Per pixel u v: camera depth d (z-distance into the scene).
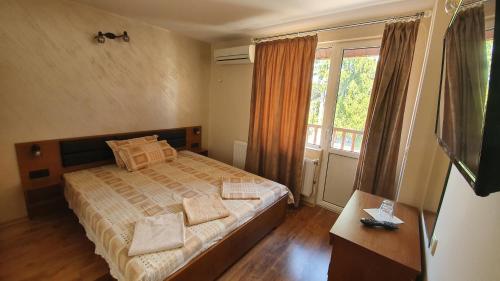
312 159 2.91
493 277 0.50
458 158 0.78
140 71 3.00
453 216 0.96
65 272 1.72
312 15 2.41
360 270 1.35
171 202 1.95
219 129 4.03
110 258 1.41
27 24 2.11
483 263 0.57
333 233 1.40
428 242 1.28
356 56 2.54
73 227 2.25
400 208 1.77
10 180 2.21
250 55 3.13
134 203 1.90
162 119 3.39
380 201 1.86
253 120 3.30
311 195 3.04
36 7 2.14
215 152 4.14
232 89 3.72
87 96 2.58
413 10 2.10
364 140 2.36
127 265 1.25
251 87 3.44
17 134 2.18
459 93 0.83
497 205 0.58
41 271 1.72
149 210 1.80
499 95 0.45
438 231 1.14
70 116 2.49
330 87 2.73
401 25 2.07
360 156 2.41
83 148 2.61
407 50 2.05
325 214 2.85
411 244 1.34
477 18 0.69
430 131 1.71
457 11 0.95
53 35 2.27
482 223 0.65
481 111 0.58
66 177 2.36
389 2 2.00
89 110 2.62
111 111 2.81
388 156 2.22
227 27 2.96
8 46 2.04
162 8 2.41
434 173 1.64
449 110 0.99
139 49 2.94
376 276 1.30
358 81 2.56
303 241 2.28
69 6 2.32
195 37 3.52
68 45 2.37
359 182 2.42
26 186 2.29
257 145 3.28
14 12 2.03
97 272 1.73
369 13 2.25
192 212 1.74
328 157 2.89
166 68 3.29
